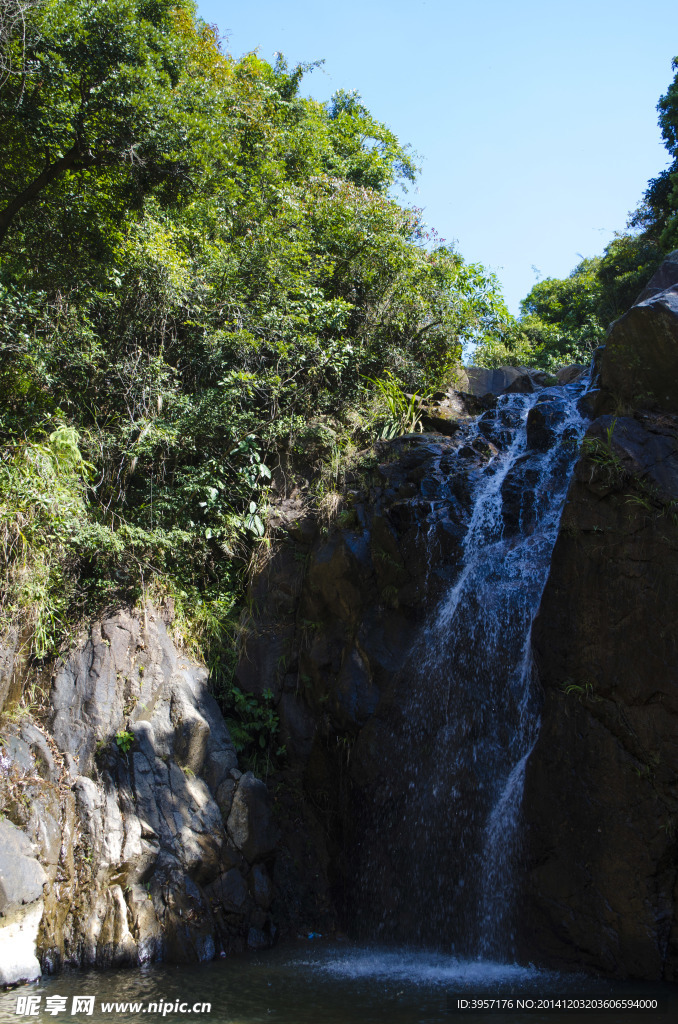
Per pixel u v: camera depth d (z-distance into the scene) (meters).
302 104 17.80
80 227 12.60
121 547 8.76
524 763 7.04
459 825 7.29
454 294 13.62
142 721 7.66
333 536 9.30
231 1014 5.26
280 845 8.21
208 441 10.46
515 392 12.31
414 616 8.60
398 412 11.21
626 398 7.58
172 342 11.20
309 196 13.52
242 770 8.59
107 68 11.52
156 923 6.69
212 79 16.12
